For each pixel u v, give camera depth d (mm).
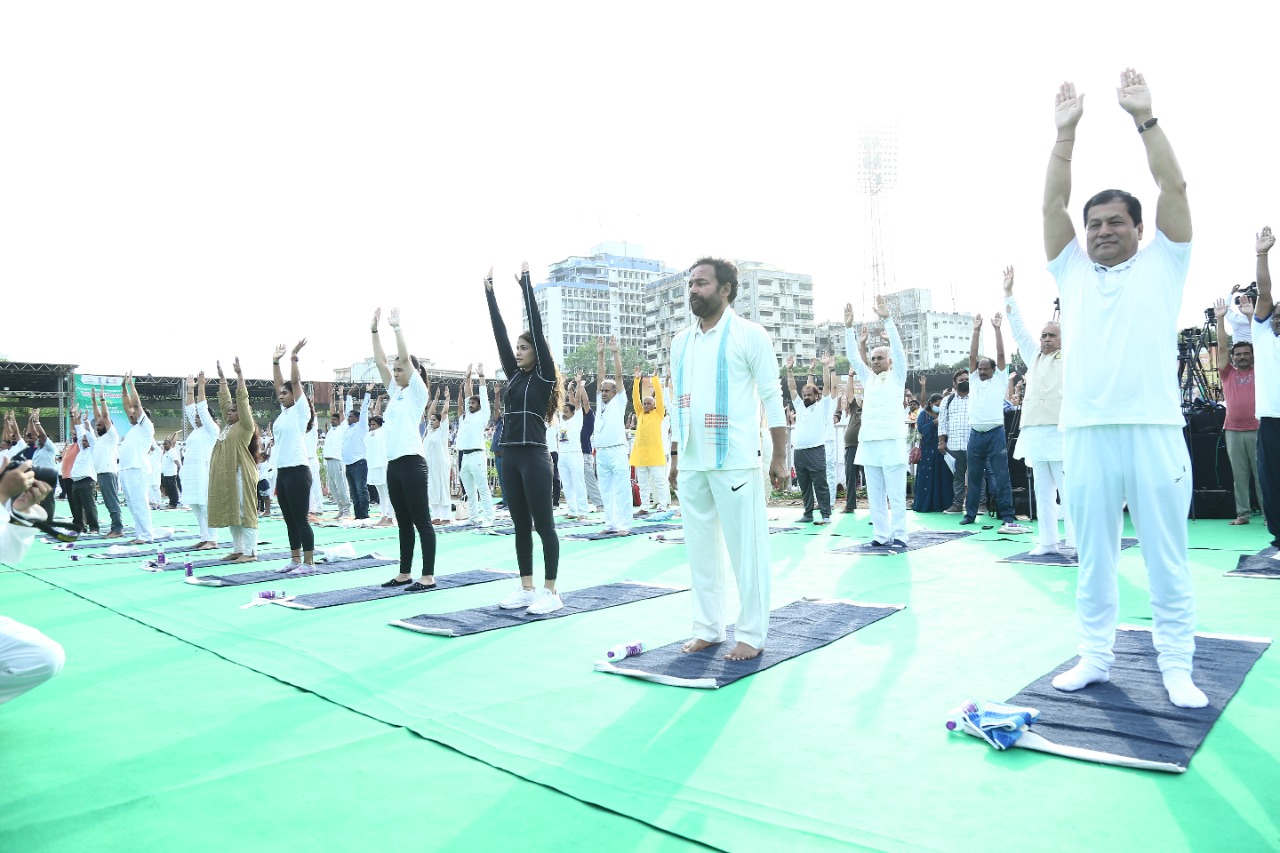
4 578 7617
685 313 99812
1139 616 4473
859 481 14680
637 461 10812
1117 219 3041
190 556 8914
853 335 7656
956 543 7758
